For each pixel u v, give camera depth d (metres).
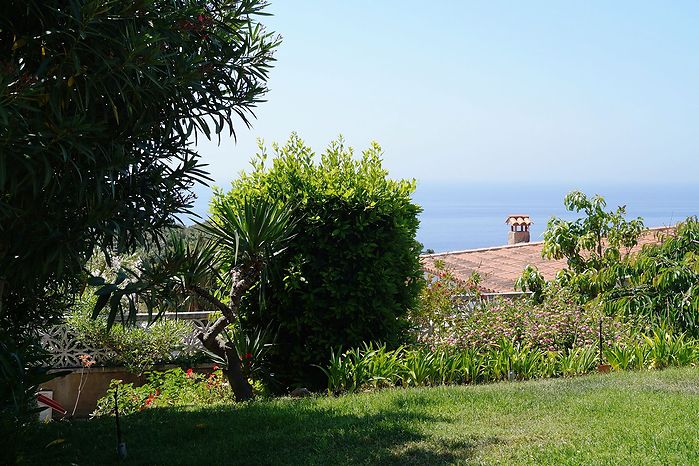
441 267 13.06
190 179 6.69
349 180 10.82
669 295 12.27
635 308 12.33
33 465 6.25
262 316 10.95
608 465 5.56
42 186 5.56
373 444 6.50
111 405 10.07
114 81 5.61
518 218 25.39
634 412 7.05
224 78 6.94
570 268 14.77
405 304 11.29
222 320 9.52
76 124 5.19
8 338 6.52
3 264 5.83
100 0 5.12
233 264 9.75
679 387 8.32
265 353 10.68
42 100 5.34
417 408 7.71
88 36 5.35
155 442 6.97
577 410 7.25
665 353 10.46
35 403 7.79
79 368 11.18
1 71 4.75
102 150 5.68
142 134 6.04
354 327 10.73
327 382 10.75
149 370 11.25
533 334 10.99
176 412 8.32
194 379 10.64
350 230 10.65
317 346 10.77
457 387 8.80
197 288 9.15
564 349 10.97
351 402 8.16
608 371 10.25
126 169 6.09
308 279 10.73
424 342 11.34
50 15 5.52
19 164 5.16
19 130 4.86
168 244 8.52
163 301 7.53
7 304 7.73
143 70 5.52
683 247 12.81
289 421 7.43
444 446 6.32
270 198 10.80
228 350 9.70
